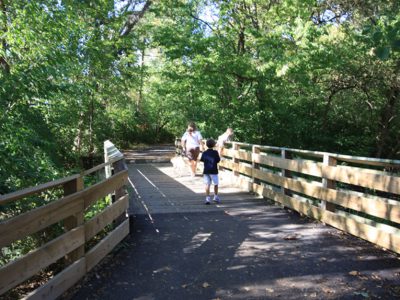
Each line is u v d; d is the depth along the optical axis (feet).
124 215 19.56
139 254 17.04
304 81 49.29
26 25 21.88
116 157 19.93
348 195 19.36
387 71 50.80
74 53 29.84
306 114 58.65
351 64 50.72
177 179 40.11
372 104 57.06
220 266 15.69
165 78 65.67
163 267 15.56
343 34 49.01
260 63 48.91
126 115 81.76
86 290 13.46
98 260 15.60
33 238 16.38
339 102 59.11
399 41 10.12
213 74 51.52
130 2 67.56
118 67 57.88
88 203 14.82
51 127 29.25
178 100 62.44
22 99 20.15
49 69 20.58
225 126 53.78
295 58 42.11
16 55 21.01
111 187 17.49
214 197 28.02
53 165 24.13
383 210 17.04
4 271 10.09
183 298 12.96
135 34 65.41
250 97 55.57
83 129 58.80
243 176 34.71
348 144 59.06
